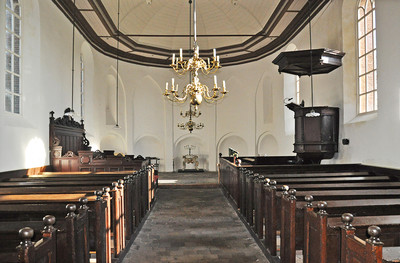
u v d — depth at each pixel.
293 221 4.17
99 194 4.21
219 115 20.09
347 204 4.02
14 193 5.44
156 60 19.31
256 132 18.83
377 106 8.09
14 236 3.18
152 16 16.08
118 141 18.56
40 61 9.95
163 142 20.05
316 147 9.73
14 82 9.30
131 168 11.05
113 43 16.47
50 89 10.73
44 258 2.49
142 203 7.71
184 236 6.52
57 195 5.09
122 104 18.44
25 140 9.04
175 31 17.27
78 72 13.56
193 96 8.64
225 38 18.23
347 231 2.72
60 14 11.51
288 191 4.57
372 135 8.25
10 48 9.05
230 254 5.50
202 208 9.23
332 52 9.01
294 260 4.19
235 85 19.67
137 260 5.26
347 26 9.73
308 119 9.85
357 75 9.58
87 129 14.92
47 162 10.44
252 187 6.70
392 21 7.37
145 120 19.69
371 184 5.57
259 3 14.05
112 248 5.48
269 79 17.86
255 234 6.25
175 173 18.86
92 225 4.45
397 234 3.47
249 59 18.70
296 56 9.12
